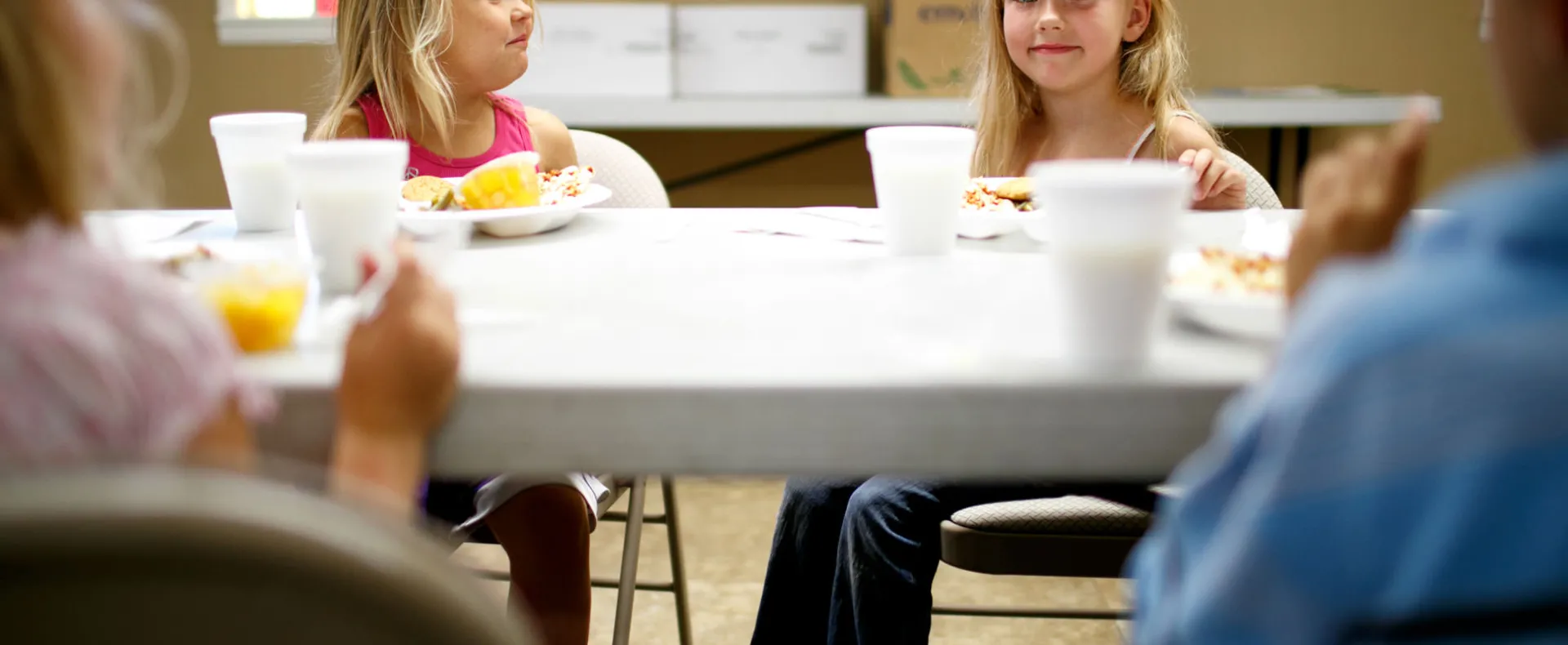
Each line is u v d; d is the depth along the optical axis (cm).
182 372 56
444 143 186
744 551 232
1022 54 186
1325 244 71
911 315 88
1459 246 45
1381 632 44
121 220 138
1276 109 301
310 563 40
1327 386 45
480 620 44
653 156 349
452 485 126
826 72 320
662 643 196
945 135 111
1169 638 52
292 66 329
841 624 128
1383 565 43
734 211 143
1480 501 41
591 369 75
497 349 80
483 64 186
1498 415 41
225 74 329
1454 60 339
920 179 110
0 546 37
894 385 72
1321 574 45
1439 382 42
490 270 107
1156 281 74
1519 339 42
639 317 89
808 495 137
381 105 184
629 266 108
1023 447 73
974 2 305
